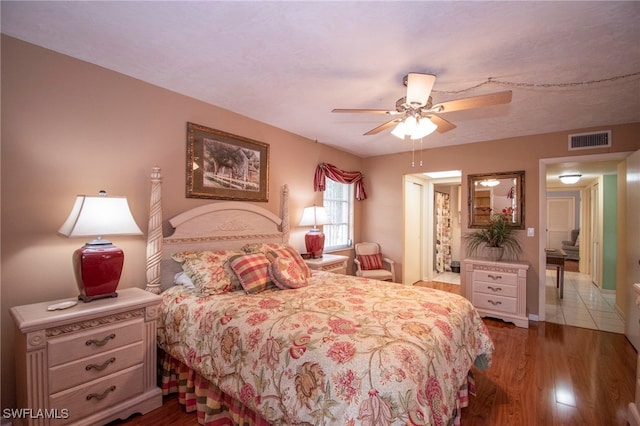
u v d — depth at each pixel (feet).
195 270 7.60
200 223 9.03
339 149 15.78
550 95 8.74
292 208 12.84
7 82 6.02
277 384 4.83
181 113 8.90
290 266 8.32
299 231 13.17
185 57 6.88
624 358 9.32
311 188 13.84
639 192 9.89
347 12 5.26
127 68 7.41
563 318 13.14
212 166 9.64
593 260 20.34
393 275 15.87
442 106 7.17
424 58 6.81
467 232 14.38
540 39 6.02
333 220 15.87
